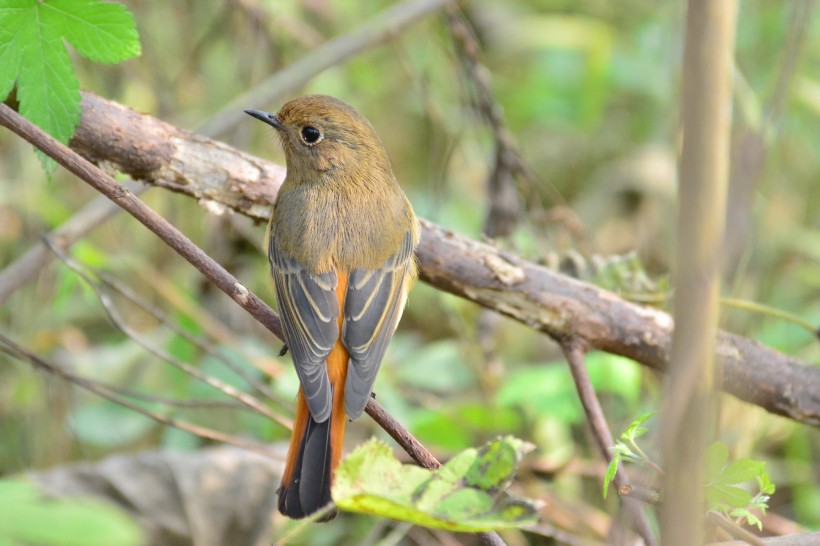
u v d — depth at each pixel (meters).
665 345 8.70
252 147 12.59
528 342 13.35
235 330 12.05
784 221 12.55
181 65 13.06
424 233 8.60
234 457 9.96
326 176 8.17
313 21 13.80
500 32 16.12
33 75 6.84
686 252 4.77
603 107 15.30
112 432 11.02
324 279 7.54
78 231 9.80
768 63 13.80
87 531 3.49
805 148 13.44
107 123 7.95
